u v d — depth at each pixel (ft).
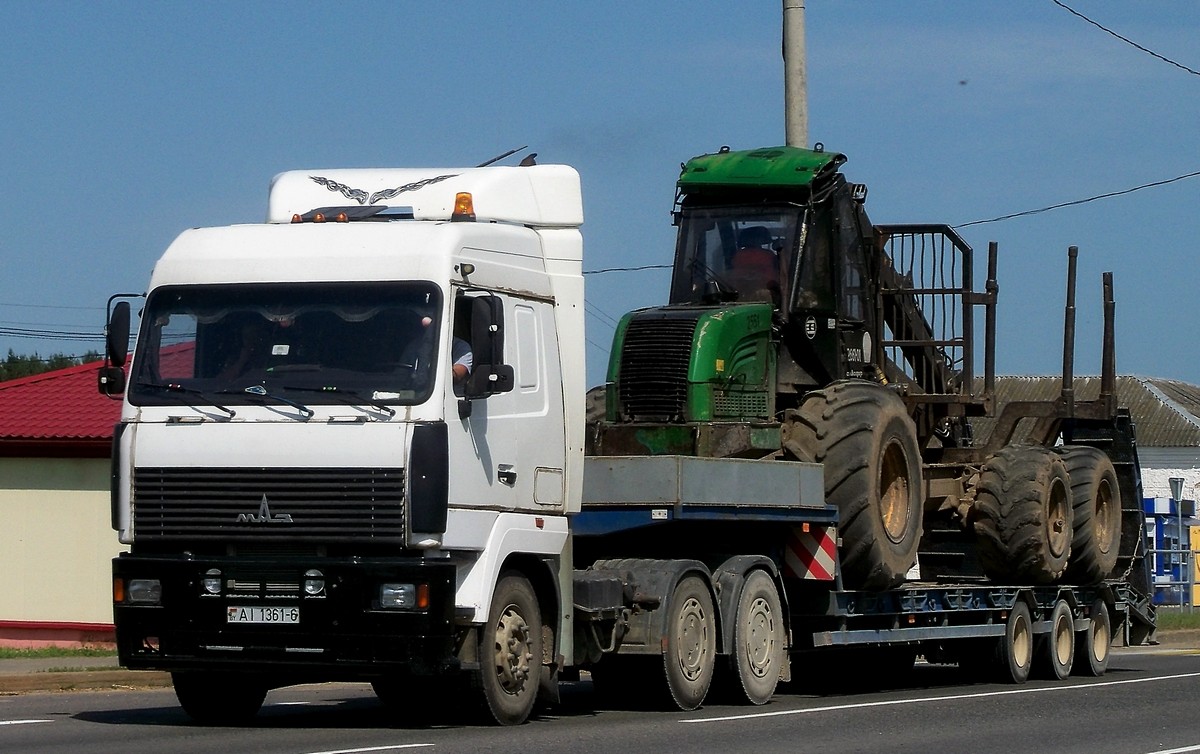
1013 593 75.31
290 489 45.16
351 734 45.57
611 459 55.62
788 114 79.00
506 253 49.73
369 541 44.68
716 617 57.88
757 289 66.74
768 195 67.46
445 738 44.37
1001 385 277.03
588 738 44.86
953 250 78.38
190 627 45.88
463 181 51.39
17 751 41.45
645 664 54.85
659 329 63.62
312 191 52.44
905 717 54.03
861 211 71.67
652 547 58.85
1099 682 75.82
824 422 63.62
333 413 45.19
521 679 49.03
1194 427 264.31
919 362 79.15
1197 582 147.43
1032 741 47.47
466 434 46.47
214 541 45.68
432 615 44.65
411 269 46.62
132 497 46.32
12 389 101.55
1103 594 85.20
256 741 43.57
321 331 46.47
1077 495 80.89
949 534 78.89
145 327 47.62
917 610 68.13
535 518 49.78
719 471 56.49
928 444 79.92
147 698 63.62
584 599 52.26
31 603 94.68
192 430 46.01
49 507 94.94
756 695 58.95
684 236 68.18
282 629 45.27
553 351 51.47
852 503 63.00
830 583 63.00
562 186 53.06
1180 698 63.72
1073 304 84.79
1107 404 86.53
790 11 79.00
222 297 47.37
